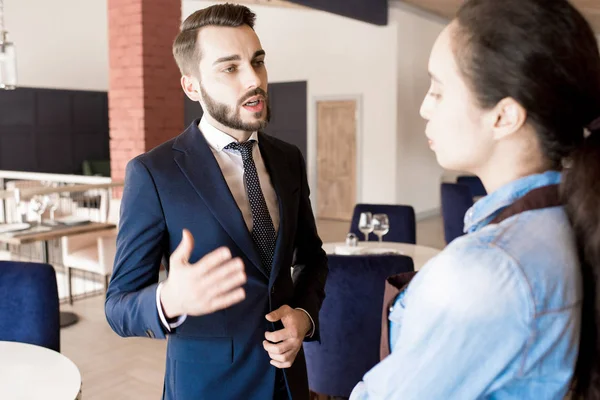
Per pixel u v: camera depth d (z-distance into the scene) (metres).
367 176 9.78
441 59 0.68
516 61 0.62
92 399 3.18
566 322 0.61
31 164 11.09
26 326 1.92
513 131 0.65
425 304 0.63
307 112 10.40
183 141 1.36
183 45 1.30
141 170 1.29
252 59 1.27
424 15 9.78
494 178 0.70
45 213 5.72
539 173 0.68
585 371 0.66
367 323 2.25
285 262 1.40
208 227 1.28
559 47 0.61
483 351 0.60
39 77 11.06
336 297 2.25
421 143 10.08
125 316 1.17
